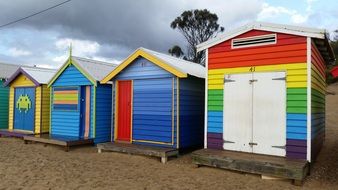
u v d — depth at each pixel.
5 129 15.29
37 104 14.12
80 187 6.67
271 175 7.19
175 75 9.94
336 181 7.20
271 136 8.08
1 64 18.50
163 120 10.24
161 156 9.20
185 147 10.28
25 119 14.69
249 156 7.98
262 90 8.27
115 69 11.23
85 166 8.66
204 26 32.94
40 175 7.64
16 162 9.14
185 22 33.12
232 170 8.02
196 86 10.96
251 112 8.41
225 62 8.93
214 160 8.05
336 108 22.05
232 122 8.73
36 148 11.78
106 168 8.45
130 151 9.98
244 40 8.62
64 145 11.27
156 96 10.46
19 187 6.62
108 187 6.69
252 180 7.25
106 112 12.67
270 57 8.19
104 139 12.53
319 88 9.77
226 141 8.81
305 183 7.02
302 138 7.65
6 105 16.45
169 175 7.72
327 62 11.43
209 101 9.20
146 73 10.69
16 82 15.08
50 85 13.61
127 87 11.32
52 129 13.53
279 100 8.01
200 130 11.17
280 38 8.07
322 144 11.25
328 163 8.77
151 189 6.58
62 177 7.46
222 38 8.92
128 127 11.23
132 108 11.03
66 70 13.13
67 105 13.06
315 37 7.58
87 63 13.02
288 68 7.91
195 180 7.27
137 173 7.92
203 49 9.35
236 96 8.69
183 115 10.20
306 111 7.62
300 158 7.66
